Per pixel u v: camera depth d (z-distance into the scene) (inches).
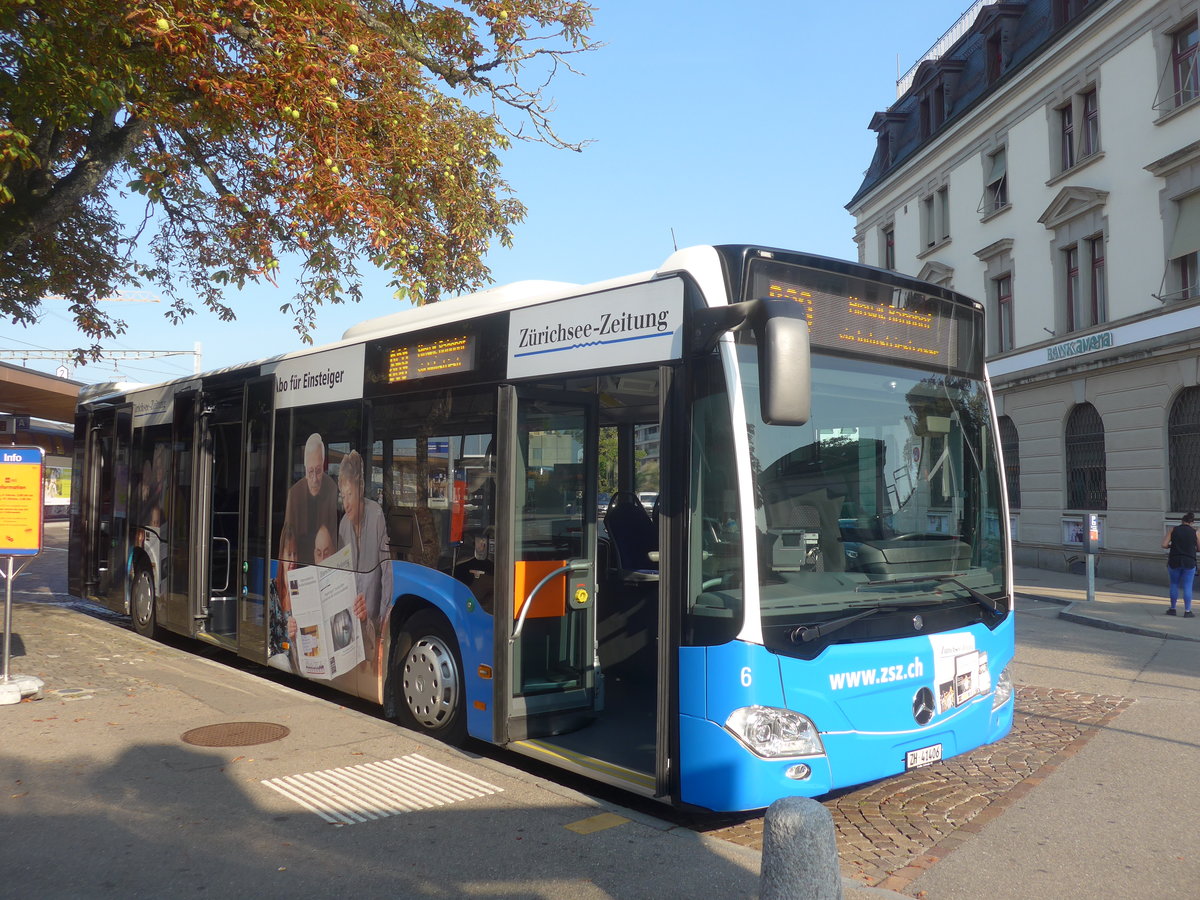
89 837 184.9
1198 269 773.9
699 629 189.6
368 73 377.7
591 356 220.5
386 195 406.6
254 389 356.2
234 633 364.8
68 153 438.6
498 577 234.8
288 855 177.2
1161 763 262.1
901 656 200.1
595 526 252.8
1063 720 315.3
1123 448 846.5
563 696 243.1
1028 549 991.0
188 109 367.9
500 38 414.6
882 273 220.2
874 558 205.6
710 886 165.3
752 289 197.0
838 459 204.4
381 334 291.6
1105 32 869.2
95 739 252.4
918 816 216.5
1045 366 952.9
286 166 358.9
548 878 167.9
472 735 244.1
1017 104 1010.1
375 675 280.8
